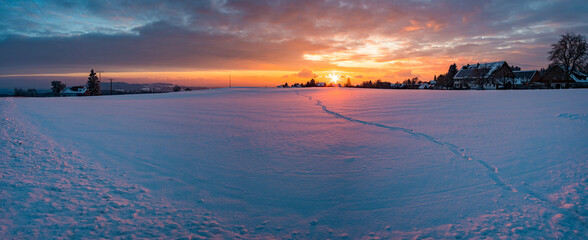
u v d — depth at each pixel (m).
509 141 9.23
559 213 4.55
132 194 5.36
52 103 23.25
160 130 12.27
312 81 115.62
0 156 7.03
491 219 4.46
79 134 10.69
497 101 22.64
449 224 4.36
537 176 6.22
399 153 8.48
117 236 3.81
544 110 15.53
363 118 16.08
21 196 4.76
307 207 5.07
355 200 5.33
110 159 7.65
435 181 6.18
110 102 28.05
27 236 3.63
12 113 14.72
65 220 4.12
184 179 6.36
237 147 9.37
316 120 15.74
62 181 5.69
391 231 4.22
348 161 7.78
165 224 4.28
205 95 43.22
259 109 21.94
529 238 3.87
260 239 4.00
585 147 8.04
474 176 6.41
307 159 7.99
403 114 17.14
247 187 5.96
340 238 4.05
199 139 10.56
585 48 55.12
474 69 85.31
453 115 15.81
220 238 3.97
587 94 24.16
